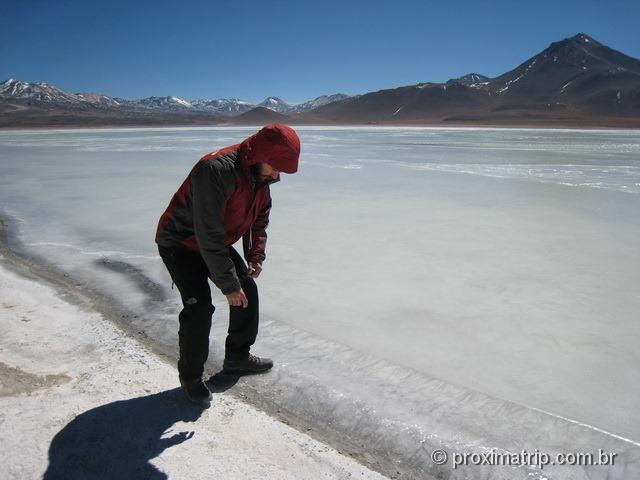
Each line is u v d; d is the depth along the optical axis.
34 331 2.89
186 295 2.12
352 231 5.50
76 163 13.91
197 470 1.79
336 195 7.98
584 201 7.38
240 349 2.48
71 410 2.11
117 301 3.48
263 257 2.44
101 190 8.52
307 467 1.85
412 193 8.19
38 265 4.31
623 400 2.33
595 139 30.09
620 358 2.71
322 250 4.76
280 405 2.32
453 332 3.03
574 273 4.07
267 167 1.96
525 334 3.00
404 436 2.09
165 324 3.12
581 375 2.54
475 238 5.19
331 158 15.53
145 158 15.78
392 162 13.98
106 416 2.09
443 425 2.15
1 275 3.89
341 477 1.81
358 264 4.34
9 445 1.87
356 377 2.53
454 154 17.17
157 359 2.64
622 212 6.54
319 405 2.31
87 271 4.11
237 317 2.39
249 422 2.12
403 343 2.90
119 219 6.12
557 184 9.20
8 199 7.65
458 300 3.52
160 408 2.18
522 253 4.64
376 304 3.46
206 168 1.88
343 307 3.42
